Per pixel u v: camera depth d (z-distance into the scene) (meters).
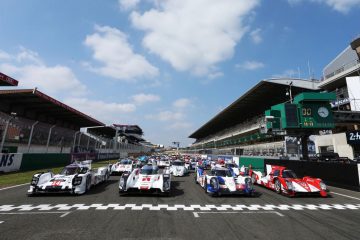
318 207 7.96
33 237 4.77
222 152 49.34
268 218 6.48
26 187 11.48
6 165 17.39
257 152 37.72
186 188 12.36
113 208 7.37
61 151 32.41
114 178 16.47
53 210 7.02
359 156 27.58
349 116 16.98
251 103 46.78
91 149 40.06
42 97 29.50
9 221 5.87
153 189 9.58
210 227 5.58
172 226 5.60
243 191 9.77
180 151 127.38
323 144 33.00
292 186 9.87
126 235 4.93
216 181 9.89
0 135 24.95
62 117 43.53
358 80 30.33
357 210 7.54
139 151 89.19
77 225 5.58
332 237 4.99
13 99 31.02
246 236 5.00
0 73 26.55
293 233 5.23
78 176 9.82
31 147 29.06
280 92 39.59
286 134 16.62
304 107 15.46
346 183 12.02
